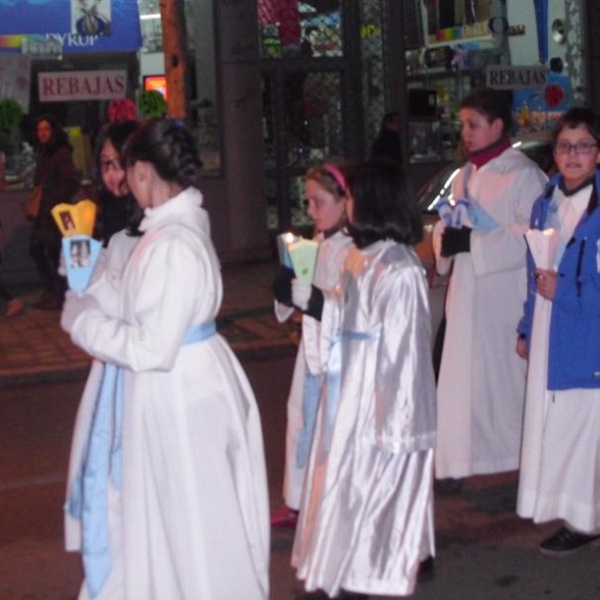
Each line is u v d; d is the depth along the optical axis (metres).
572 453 5.29
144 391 3.99
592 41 17.27
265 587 4.19
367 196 4.52
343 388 4.53
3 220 14.48
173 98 11.54
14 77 14.59
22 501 6.71
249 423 4.22
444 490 6.44
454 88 17.05
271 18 16.17
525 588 5.18
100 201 5.20
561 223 5.30
